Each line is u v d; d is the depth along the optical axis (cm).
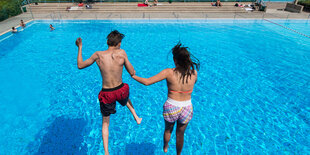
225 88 778
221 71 916
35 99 701
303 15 1980
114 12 2117
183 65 251
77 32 1462
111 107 295
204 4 2334
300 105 671
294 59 1046
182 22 1761
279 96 723
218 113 635
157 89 781
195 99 706
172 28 1590
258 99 706
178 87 262
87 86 793
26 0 2203
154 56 1075
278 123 589
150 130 565
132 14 2016
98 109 654
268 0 2758
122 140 529
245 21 1816
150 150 498
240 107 664
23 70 906
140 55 1084
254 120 603
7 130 559
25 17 1850
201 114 630
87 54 1088
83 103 684
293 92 748
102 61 268
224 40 1332
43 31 1483
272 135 545
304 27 1642
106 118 307
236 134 550
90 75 883
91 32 1466
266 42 1301
